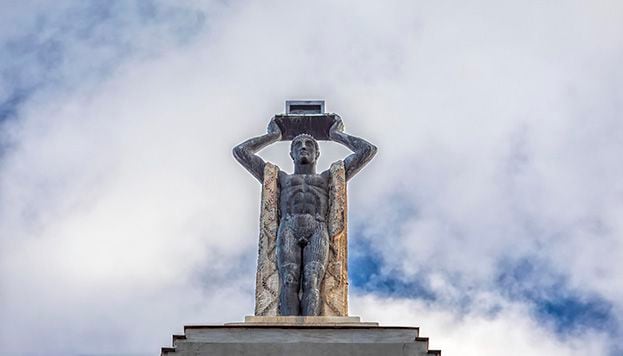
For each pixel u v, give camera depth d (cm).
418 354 2194
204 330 2223
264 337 2219
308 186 2661
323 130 2867
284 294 2484
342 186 2666
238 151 2775
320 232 2570
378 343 2208
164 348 2197
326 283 2520
